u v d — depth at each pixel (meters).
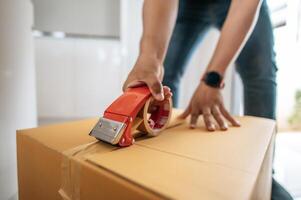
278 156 1.26
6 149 0.58
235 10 0.59
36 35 2.01
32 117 0.93
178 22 0.82
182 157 0.33
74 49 2.07
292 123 1.69
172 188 0.24
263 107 0.76
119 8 2.22
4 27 0.59
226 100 1.22
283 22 0.98
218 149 0.37
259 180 0.28
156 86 0.42
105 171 0.28
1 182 0.55
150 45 0.55
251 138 0.43
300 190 0.90
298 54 1.01
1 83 0.57
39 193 0.39
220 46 0.59
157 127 0.45
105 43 2.11
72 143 0.37
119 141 0.35
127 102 0.39
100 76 2.14
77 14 2.17
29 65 0.87
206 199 0.22
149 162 0.31
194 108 0.56
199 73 1.43
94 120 0.54
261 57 0.75
